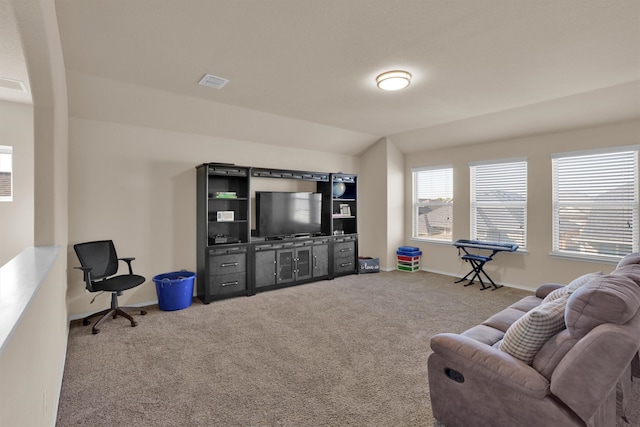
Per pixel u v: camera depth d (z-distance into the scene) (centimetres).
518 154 486
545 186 459
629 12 215
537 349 160
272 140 515
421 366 257
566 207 445
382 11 213
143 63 291
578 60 286
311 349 287
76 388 226
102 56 277
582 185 431
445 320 356
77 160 370
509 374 151
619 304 136
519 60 286
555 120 427
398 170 619
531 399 145
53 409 185
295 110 430
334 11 213
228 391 223
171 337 312
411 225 623
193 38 247
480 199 531
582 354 134
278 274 484
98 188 383
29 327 115
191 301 410
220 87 349
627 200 397
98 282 341
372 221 625
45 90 212
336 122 490
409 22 226
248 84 341
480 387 162
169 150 434
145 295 415
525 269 480
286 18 221
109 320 356
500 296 444
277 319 360
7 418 85
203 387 228
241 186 483
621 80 331
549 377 147
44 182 231
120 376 242
